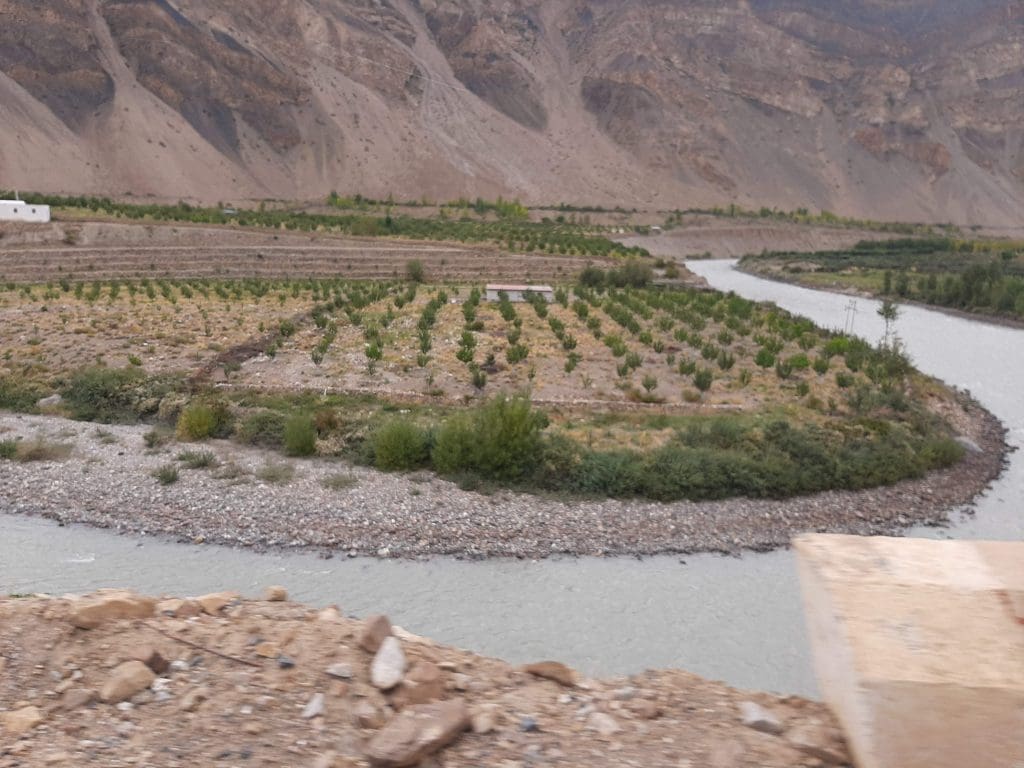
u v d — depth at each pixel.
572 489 21.70
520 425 22.23
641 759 4.96
